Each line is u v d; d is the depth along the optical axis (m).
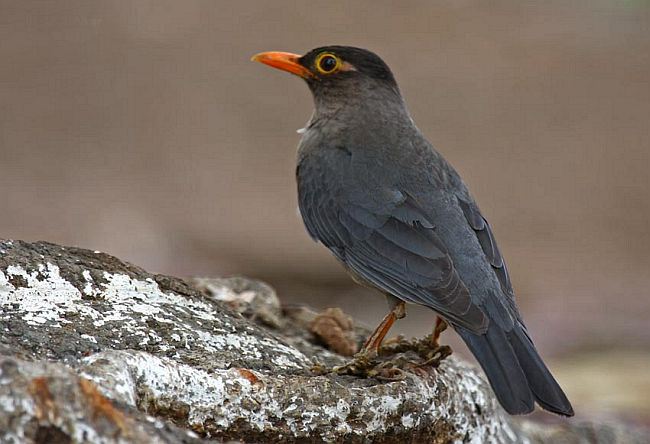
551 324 16.72
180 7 31.06
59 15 29.62
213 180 21.70
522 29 32.66
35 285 6.95
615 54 31.34
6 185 20.47
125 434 5.01
